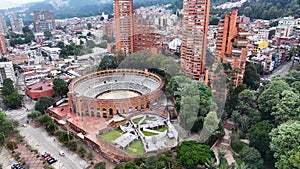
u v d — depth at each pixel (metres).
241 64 98.50
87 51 124.62
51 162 66.06
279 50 152.50
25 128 85.88
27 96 116.88
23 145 75.12
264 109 75.06
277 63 144.75
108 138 71.88
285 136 53.66
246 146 67.00
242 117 75.19
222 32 101.19
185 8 106.50
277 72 138.88
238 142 68.94
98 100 83.44
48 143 76.25
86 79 103.00
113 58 97.19
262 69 129.12
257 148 64.25
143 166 55.53
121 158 63.28
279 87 75.81
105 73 99.75
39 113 88.88
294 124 55.94
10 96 103.19
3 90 111.12
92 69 109.69
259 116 74.50
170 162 56.88
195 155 55.41
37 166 65.44
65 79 125.75
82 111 86.31
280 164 53.25
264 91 77.31
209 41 108.38
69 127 82.44
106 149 66.94
